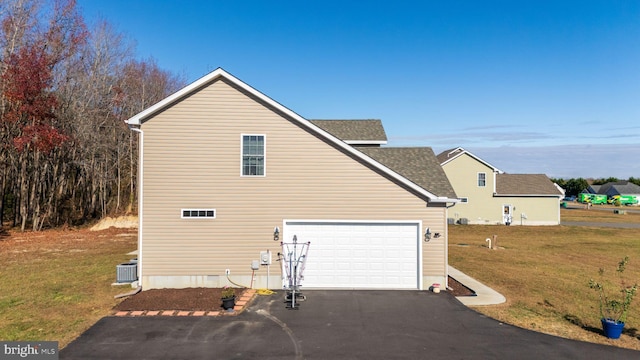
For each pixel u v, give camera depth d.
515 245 27.02
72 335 9.02
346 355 8.15
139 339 8.85
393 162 16.83
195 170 13.21
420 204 13.53
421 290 13.38
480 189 39.91
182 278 13.15
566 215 53.12
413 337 9.18
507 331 9.63
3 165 30.33
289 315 10.66
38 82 28.33
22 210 30.23
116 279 13.91
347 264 13.52
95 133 36.09
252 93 13.28
